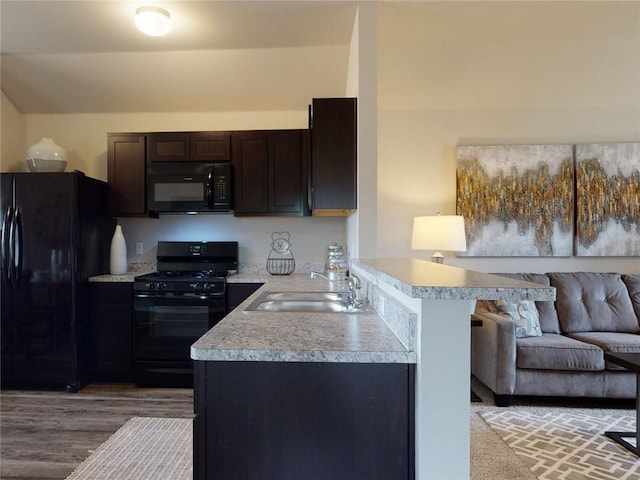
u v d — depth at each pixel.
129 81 3.21
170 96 3.38
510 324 2.64
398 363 1.07
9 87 3.28
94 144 3.61
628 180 3.39
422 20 2.49
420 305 1.05
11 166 3.43
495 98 3.39
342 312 1.64
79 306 2.98
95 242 3.19
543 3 2.31
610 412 2.57
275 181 3.26
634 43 2.80
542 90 3.29
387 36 2.70
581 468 1.94
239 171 3.27
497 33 2.66
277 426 1.08
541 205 3.44
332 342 1.16
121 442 2.16
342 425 1.08
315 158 2.39
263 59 2.95
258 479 1.08
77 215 2.96
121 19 2.46
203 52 2.88
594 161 3.40
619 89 3.26
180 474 1.86
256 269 3.62
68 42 2.76
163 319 3.06
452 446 1.04
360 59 2.29
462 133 3.52
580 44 2.82
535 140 3.48
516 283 1.01
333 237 3.61
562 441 2.20
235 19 2.45
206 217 3.64
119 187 3.29
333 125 2.40
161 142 3.27
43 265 2.94
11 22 2.50
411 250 3.56
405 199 3.56
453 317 1.04
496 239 3.46
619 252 3.39
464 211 3.46
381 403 1.08
